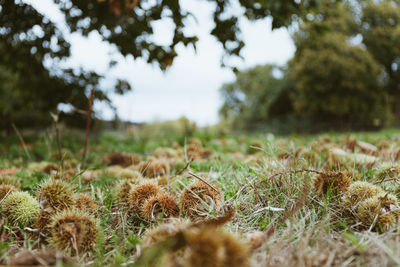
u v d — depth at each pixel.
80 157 4.41
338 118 23.94
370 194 1.75
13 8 4.15
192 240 0.94
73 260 1.31
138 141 6.73
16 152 4.82
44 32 4.62
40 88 5.89
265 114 28.56
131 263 1.26
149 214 1.73
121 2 3.66
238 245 0.96
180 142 6.16
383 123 23.61
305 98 23.61
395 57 26.72
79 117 6.22
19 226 1.68
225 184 2.29
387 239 1.38
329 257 1.23
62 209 1.60
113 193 2.20
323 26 5.08
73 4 4.24
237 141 6.93
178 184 2.40
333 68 21.97
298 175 2.09
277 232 1.53
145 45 4.48
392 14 26.48
